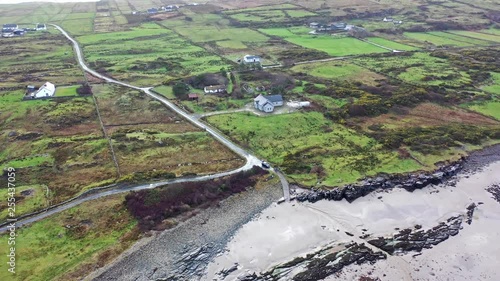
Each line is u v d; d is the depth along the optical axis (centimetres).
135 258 6100
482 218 7388
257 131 9756
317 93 12125
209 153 8831
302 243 6669
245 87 12456
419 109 11306
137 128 9944
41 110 10794
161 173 7819
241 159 8625
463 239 6881
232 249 6475
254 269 6141
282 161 8575
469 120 10769
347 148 9131
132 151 8831
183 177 7850
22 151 8844
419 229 7069
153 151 8844
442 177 8350
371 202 7656
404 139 9462
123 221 6725
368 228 7044
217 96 11856
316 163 8531
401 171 8375
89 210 6875
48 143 9125
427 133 9806
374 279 6034
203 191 7500
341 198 7675
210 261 6225
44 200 7081
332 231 6944
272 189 7800
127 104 11288
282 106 11206
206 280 5903
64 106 11056
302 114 10688
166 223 6806
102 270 5828
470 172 8650
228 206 7356
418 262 6381
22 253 5950
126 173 7956
